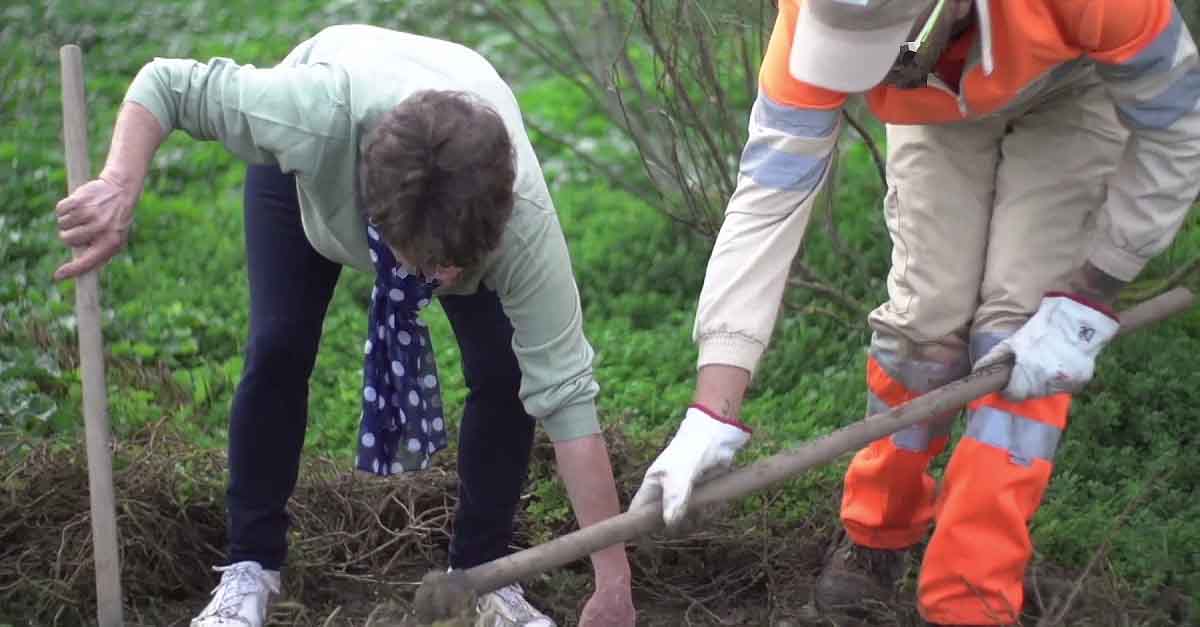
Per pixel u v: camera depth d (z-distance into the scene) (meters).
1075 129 3.22
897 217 3.46
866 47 2.64
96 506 3.28
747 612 3.89
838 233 5.72
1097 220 3.26
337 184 3.02
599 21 6.11
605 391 4.98
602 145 6.86
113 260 5.73
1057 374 3.05
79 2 8.09
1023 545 3.19
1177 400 4.58
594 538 2.91
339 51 3.15
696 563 4.03
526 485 4.27
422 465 3.47
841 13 2.59
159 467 4.09
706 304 2.92
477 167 2.67
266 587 3.55
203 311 5.48
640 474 4.25
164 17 8.09
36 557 3.84
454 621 2.99
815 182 2.91
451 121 2.68
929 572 3.24
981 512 3.16
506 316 3.28
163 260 5.86
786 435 4.62
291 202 3.27
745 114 6.16
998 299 3.27
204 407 4.92
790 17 2.85
